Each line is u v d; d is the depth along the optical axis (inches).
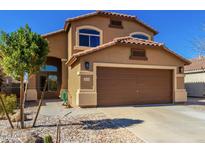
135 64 638.5
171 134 315.0
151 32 926.4
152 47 650.2
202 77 1042.1
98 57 597.9
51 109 580.1
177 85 692.7
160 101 676.7
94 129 346.3
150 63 658.2
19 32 343.0
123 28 867.4
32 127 358.3
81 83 578.6
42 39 358.3
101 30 826.8
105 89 611.5
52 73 948.6
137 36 896.3
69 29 816.3
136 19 885.8
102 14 826.8
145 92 658.8
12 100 422.9
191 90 1115.9
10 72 341.4
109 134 316.5
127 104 633.0
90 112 508.4
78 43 785.6
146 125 373.7
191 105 639.1
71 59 626.5
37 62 346.3
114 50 616.1
